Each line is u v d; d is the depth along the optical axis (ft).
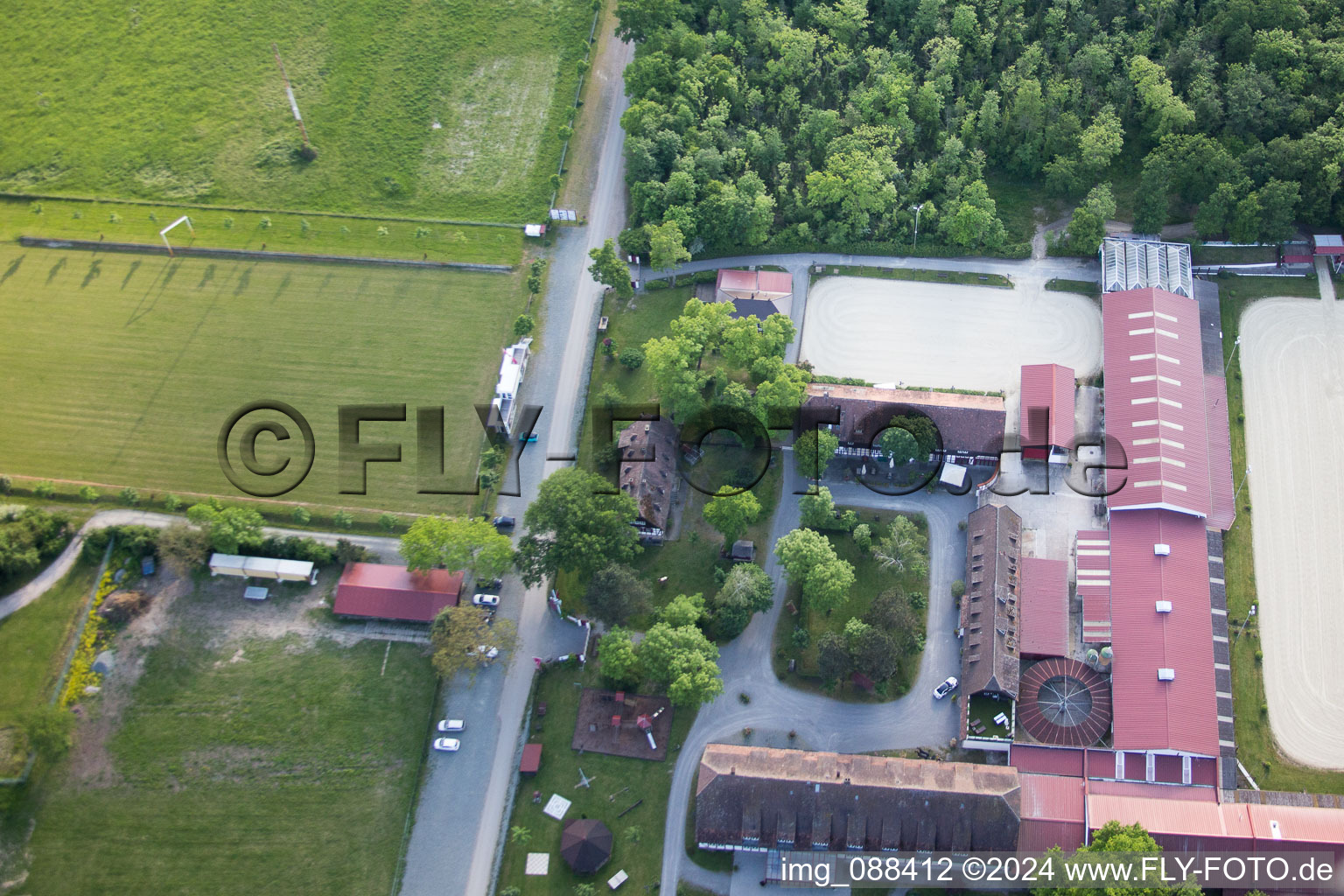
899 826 518.37
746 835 525.75
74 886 541.34
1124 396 638.53
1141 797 533.14
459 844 550.77
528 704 585.22
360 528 640.17
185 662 596.29
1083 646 581.53
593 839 530.68
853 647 564.71
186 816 555.69
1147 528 593.83
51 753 561.02
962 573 610.65
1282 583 599.57
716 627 592.60
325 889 540.93
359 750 571.28
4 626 606.14
